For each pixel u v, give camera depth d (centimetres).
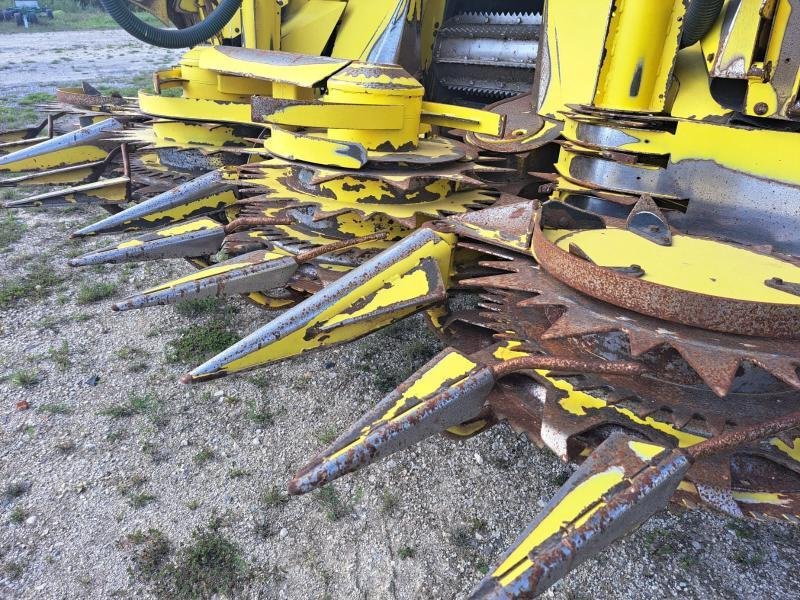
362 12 478
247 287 270
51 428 327
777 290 205
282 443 321
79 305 450
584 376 222
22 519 272
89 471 300
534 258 245
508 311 258
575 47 358
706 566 263
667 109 305
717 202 278
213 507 283
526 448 325
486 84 479
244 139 456
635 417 207
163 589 245
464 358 199
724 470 192
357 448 171
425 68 493
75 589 244
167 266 518
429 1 473
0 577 246
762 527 284
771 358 179
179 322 429
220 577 250
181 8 519
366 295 243
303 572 254
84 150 476
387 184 317
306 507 285
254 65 415
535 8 485
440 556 263
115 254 295
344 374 379
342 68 369
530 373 229
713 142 274
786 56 250
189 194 365
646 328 192
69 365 379
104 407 343
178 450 315
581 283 209
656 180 294
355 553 263
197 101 433
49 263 517
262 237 321
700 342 186
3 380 364
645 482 158
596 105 308
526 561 148
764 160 263
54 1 3416
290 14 518
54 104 560
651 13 283
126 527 271
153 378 369
